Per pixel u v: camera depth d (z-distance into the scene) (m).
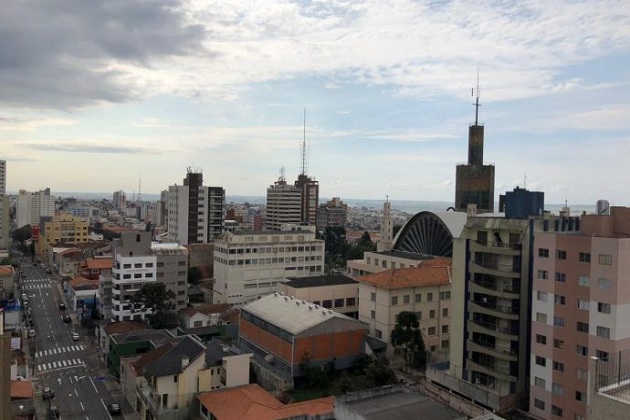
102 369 101.06
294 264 158.38
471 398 80.50
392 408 58.25
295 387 87.06
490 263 83.00
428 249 146.88
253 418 64.50
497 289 81.38
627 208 71.00
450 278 109.00
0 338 50.41
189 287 165.12
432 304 107.00
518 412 75.25
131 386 84.00
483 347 81.62
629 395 35.22
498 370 80.38
